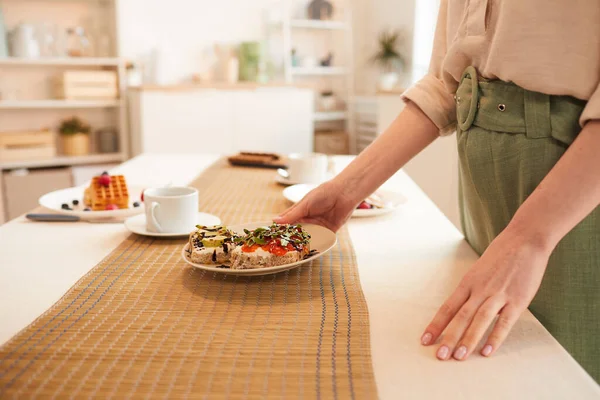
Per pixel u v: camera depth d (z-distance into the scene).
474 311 0.59
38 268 0.85
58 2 3.75
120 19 4.05
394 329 0.64
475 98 0.82
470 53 0.82
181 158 2.00
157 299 0.72
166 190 1.06
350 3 4.87
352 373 0.53
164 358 0.56
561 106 0.73
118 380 0.51
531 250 0.60
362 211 1.16
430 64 0.99
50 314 0.67
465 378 0.53
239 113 3.97
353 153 4.90
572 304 0.77
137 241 1.00
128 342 0.59
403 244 0.99
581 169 0.62
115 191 1.22
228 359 0.56
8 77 3.70
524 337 0.62
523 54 0.72
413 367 0.55
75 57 3.71
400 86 4.58
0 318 0.67
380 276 0.82
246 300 0.72
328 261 0.88
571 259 0.76
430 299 0.73
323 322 0.65
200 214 1.13
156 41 4.19
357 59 5.02
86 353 0.57
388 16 4.69
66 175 3.62
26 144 3.58
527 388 0.51
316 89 4.98
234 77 4.24
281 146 4.14
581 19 0.69
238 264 0.78
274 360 0.55
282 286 0.77
